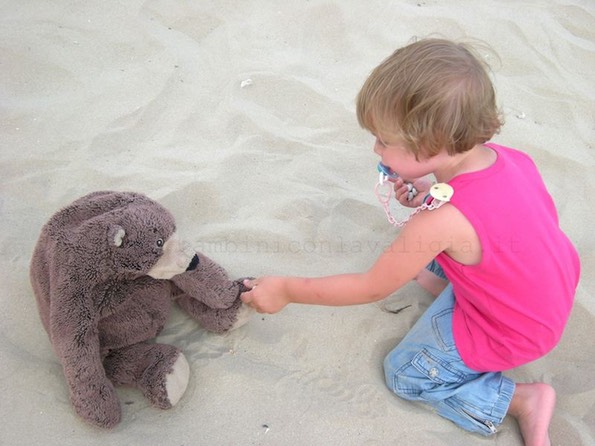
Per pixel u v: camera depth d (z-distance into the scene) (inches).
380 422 65.8
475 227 55.9
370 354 72.3
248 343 71.9
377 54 115.3
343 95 106.6
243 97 104.0
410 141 54.2
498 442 66.3
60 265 60.2
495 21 123.6
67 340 59.9
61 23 113.0
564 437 67.1
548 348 62.9
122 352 67.1
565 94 111.3
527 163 64.3
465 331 64.6
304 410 66.1
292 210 86.4
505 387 66.1
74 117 96.9
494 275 58.5
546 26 124.8
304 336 72.9
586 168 97.9
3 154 90.0
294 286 65.3
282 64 111.2
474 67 53.6
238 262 80.0
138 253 59.9
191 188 87.3
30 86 101.3
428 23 121.8
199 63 109.6
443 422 67.2
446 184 57.2
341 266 80.9
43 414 63.4
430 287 78.0
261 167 92.7
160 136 96.0
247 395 66.9
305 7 122.1
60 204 84.2
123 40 111.3
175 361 65.2
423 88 51.8
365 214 87.6
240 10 121.0
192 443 62.9
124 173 88.7
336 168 94.6
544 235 59.2
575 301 77.4
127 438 62.7
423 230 57.1
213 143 95.7
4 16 112.8
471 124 53.6
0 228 80.3
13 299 73.0
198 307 71.9
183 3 120.4
